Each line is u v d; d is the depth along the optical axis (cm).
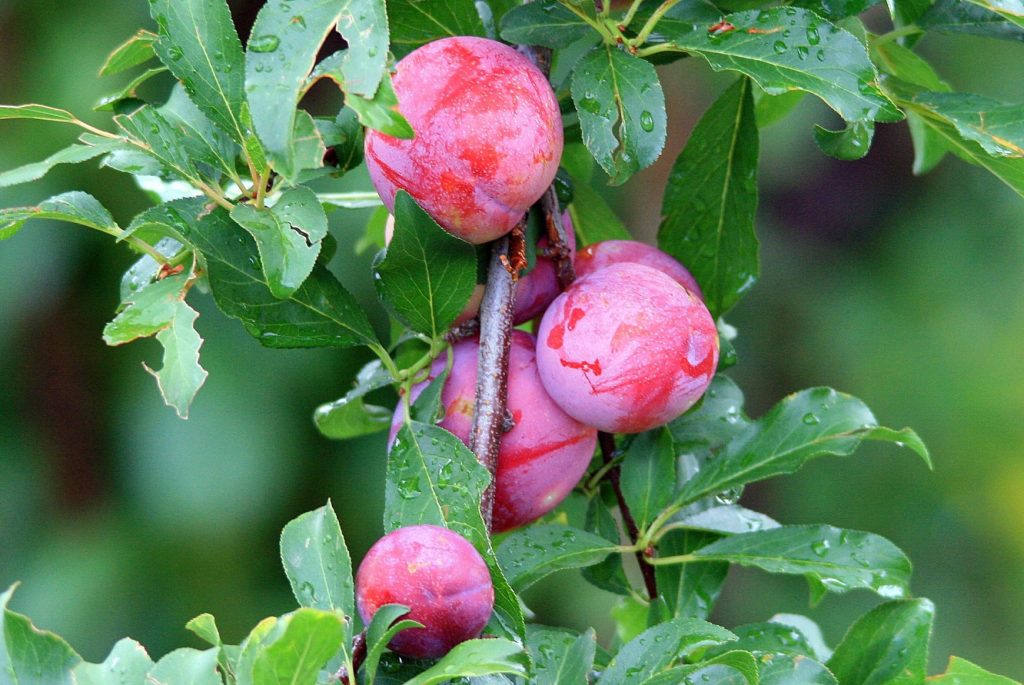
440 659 98
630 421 104
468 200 102
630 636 115
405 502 101
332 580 99
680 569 108
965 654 180
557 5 103
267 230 99
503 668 95
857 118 100
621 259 108
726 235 109
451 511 101
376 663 96
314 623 93
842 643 104
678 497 107
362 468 147
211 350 142
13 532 154
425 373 105
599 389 103
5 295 150
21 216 101
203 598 146
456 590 98
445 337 105
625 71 102
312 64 97
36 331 154
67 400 156
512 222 103
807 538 105
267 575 148
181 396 99
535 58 105
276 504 146
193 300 142
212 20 100
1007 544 181
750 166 108
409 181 102
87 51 152
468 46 102
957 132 105
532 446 104
